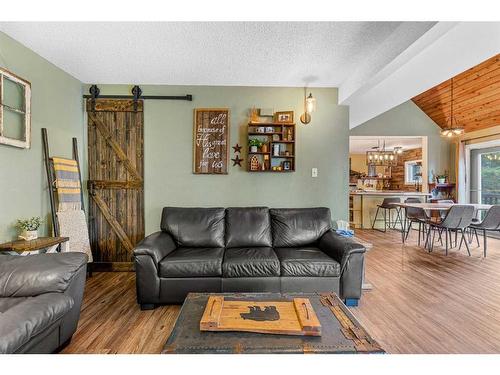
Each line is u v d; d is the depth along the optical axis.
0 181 2.23
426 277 3.09
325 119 3.45
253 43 2.40
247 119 3.42
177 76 3.15
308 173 3.45
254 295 1.71
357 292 2.36
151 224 3.41
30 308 1.40
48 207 2.79
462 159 6.19
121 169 3.40
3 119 2.23
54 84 2.87
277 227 2.99
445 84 5.40
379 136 6.90
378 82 2.71
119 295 2.65
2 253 2.22
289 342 1.22
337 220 3.45
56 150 2.91
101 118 3.37
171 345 1.20
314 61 2.75
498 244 4.87
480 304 2.40
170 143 3.41
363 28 2.17
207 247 2.87
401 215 5.93
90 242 3.39
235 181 3.42
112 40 2.37
